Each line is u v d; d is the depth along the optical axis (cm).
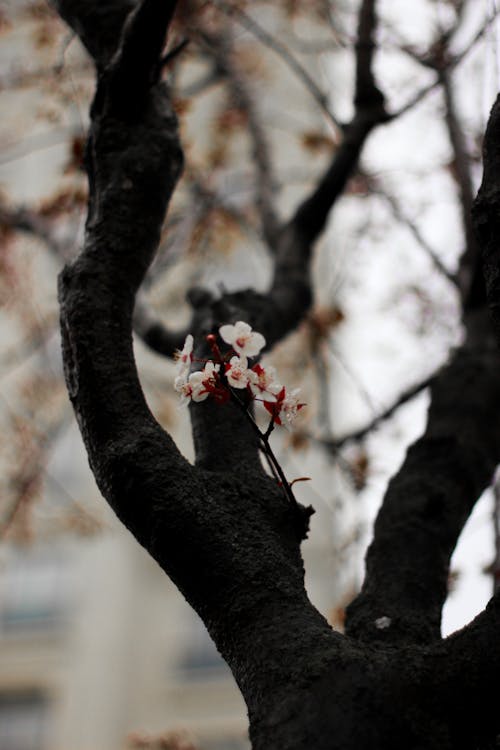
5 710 1758
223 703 1712
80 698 1752
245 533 306
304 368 992
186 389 328
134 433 324
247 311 521
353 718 250
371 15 735
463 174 791
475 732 251
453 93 866
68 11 548
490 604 263
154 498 307
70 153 792
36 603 1892
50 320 1123
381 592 387
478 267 592
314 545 1708
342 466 821
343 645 271
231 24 990
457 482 454
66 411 1115
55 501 1416
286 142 1841
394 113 712
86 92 867
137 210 411
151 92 463
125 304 373
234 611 288
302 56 1767
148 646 1812
